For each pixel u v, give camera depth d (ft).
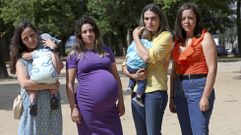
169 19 111.14
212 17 187.42
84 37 20.98
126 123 37.91
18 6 82.89
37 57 20.58
